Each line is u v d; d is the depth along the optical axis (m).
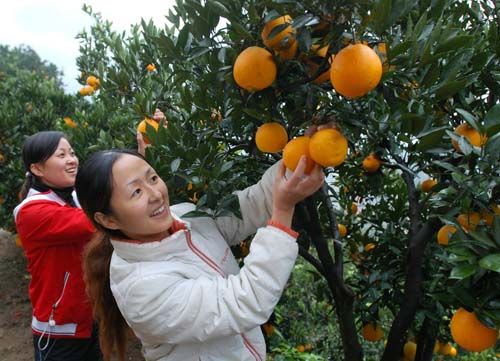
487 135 1.21
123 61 3.06
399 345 2.20
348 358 2.40
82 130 4.54
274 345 3.73
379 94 1.60
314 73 1.30
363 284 2.81
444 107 1.64
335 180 3.13
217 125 1.77
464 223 1.40
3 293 5.38
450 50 1.22
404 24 1.61
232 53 1.35
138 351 4.23
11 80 7.14
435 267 2.28
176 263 1.35
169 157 1.73
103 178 1.29
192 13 1.38
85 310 2.45
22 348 4.34
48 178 2.52
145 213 1.32
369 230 3.00
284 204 1.25
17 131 5.78
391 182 3.05
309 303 4.50
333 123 1.22
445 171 1.77
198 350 1.37
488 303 1.23
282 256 1.21
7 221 5.59
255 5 1.23
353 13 1.14
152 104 2.26
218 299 1.23
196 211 1.48
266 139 1.35
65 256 2.38
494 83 1.56
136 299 1.27
